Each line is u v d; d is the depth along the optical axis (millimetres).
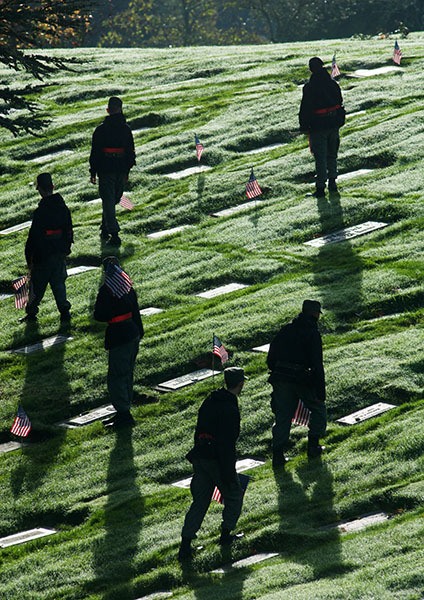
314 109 44000
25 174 54188
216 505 25328
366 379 30188
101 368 33719
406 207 42781
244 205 46219
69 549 24359
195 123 58000
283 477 26156
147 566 23062
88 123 60344
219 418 22844
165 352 33719
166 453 28484
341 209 43625
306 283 37500
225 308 36281
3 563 24547
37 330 36906
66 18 36281
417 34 88812
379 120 53750
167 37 180375
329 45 77375
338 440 27734
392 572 19906
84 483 27656
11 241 45719
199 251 41750
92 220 46500
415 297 35219
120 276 29875
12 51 33875
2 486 28109
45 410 31859
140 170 51938
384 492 24141
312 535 22875
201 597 20859
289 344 26578
